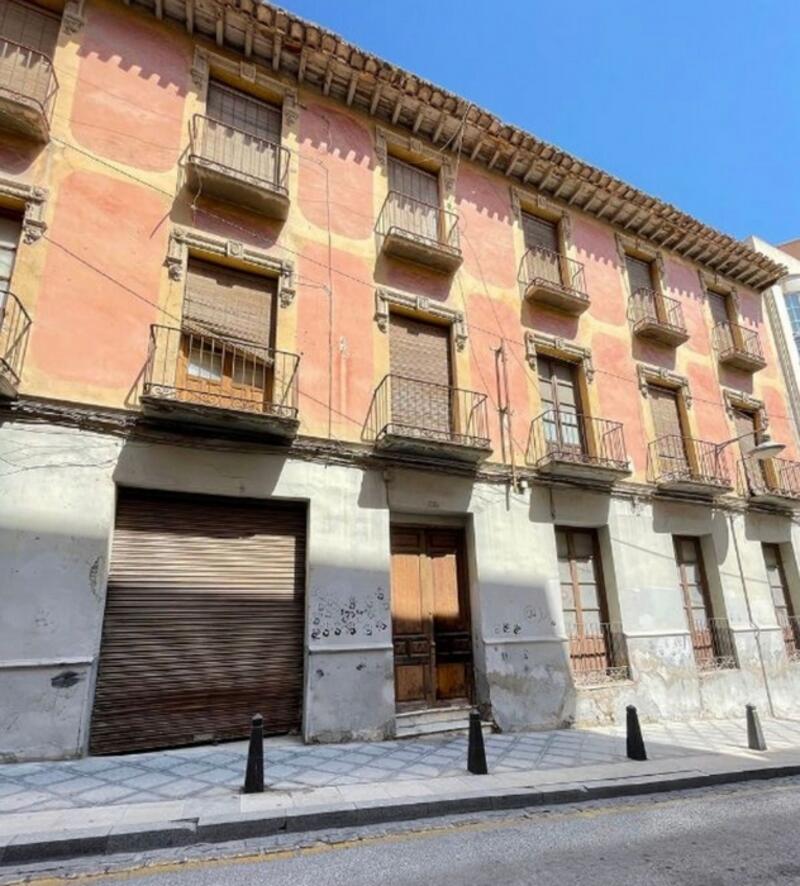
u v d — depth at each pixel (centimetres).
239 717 743
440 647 922
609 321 1333
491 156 1274
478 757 628
